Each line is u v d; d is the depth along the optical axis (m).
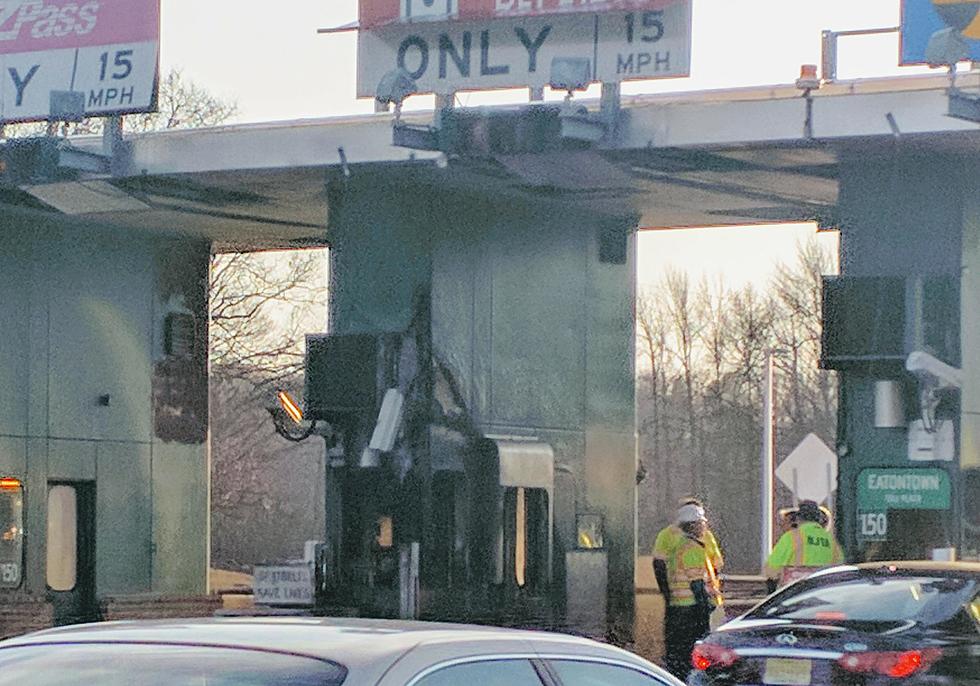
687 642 20.08
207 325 27.86
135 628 6.17
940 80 18.59
